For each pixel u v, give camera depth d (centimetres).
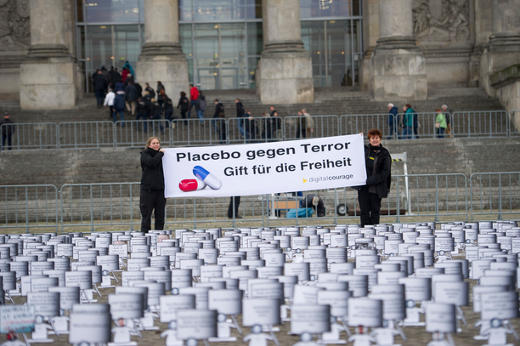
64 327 925
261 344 796
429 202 2862
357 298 799
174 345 838
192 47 5372
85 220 2872
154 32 4469
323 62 5334
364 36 5156
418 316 946
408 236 1470
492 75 4388
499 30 4619
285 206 2636
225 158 1916
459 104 4306
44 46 4484
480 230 1568
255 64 5375
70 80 4472
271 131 3419
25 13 4981
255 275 992
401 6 4412
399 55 4378
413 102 4338
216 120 3459
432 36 5028
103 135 3534
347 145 1891
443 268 998
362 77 4991
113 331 864
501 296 819
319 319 757
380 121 3903
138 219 2848
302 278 1037
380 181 1825
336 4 5325
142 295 854
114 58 5275
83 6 5259
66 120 4122
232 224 2492
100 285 1294
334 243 1474
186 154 1911
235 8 5372
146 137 3775
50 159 3341
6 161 3325
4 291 1059
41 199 3128
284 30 4444
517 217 2550
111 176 3250
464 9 5019
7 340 854
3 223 2878
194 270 1162
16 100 4888
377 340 813
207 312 758
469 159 3309
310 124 3556
